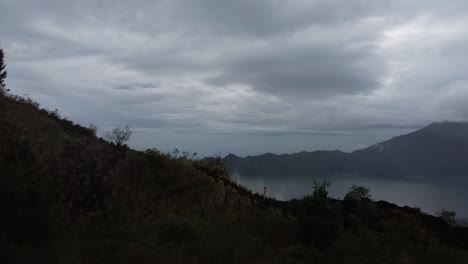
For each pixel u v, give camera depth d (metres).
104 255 9.68
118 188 18.39
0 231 8.41
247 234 14.09
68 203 15.59
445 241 16.97
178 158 24.34
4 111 20.52
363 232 15.21
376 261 12.29
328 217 13.94
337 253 12.62
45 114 24.47
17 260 7.53
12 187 8.99
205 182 21.25
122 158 21.59
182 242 12.08
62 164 18.34
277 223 15.84
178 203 18.50
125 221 15.26
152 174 20.08
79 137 22.69
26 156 13.52
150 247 11.09
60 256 8.59
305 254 12.05
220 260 10.74
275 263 10.92
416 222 18.02
